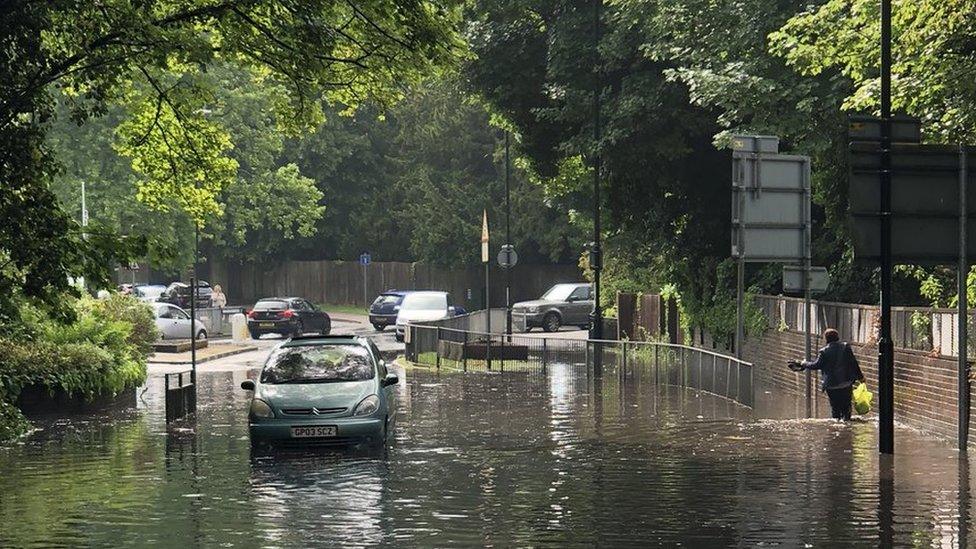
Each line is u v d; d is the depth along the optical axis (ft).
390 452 116.98
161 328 297.12
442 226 465.88
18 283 95.86
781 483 94.53
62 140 364.38
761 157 145.89
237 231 434.71
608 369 211.61
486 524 78.43
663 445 119.75
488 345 234.99
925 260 108.68
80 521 80.79
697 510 82.94
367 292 515.50
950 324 121.90
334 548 71.26
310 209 448.24
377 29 118.73
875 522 77.87
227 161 138.31
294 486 96.12
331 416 118.93
